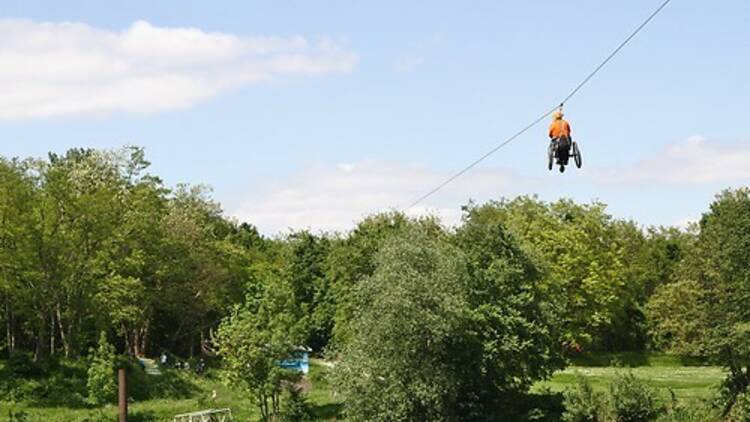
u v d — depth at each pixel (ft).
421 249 223.92
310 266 430.61
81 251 297.53
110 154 342.64
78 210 297.33
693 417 210.18
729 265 219.20
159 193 346.33
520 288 230.07
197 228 363.76
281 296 258.37
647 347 409.28
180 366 327.67
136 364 297.74
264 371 246.06
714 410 212.23
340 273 339.57
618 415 211.41
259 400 250.37
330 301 402.52
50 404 259.60
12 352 300.40
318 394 280.51
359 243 329.72
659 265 444.96
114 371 274.16
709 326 222.48
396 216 362.33
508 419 219.41
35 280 289.33
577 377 227.40
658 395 220.43
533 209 417.49
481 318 218.18
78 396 266.36
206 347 377.30
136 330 346.74
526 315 230.07
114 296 298.56
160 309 359.25
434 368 208.95
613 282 391.24
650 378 301.02
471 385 217.97
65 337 303.68
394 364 208.03
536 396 233.55
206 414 242.78
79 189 331.36
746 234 221.46
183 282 347.56
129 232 317.63
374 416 208.64
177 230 353.92
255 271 411.54
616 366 239.91
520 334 223.71
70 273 292.81
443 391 206.69
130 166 344.08
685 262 298.15
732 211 226.38
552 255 383.65
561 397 230.27
